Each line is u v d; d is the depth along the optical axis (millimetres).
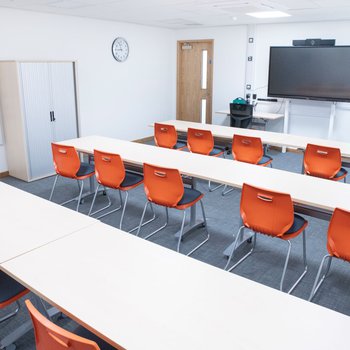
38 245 1968
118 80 7512
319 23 6844
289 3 4961
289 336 1309
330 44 6586
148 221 4180
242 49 7773
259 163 4645
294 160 6926
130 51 7625
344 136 7051
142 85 8117
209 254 3494
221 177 3139
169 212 4453
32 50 5848
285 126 7445
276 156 7230
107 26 7020
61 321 2516
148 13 5977
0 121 5629
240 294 1547
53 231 2137
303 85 6992
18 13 5551
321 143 4594
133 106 8008
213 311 1441
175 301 1500
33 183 5516
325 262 3363
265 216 2748
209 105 8617
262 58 7598
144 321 1392
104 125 7426
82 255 1859
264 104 7812
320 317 1409
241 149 4723
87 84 6898
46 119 5594
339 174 4266
